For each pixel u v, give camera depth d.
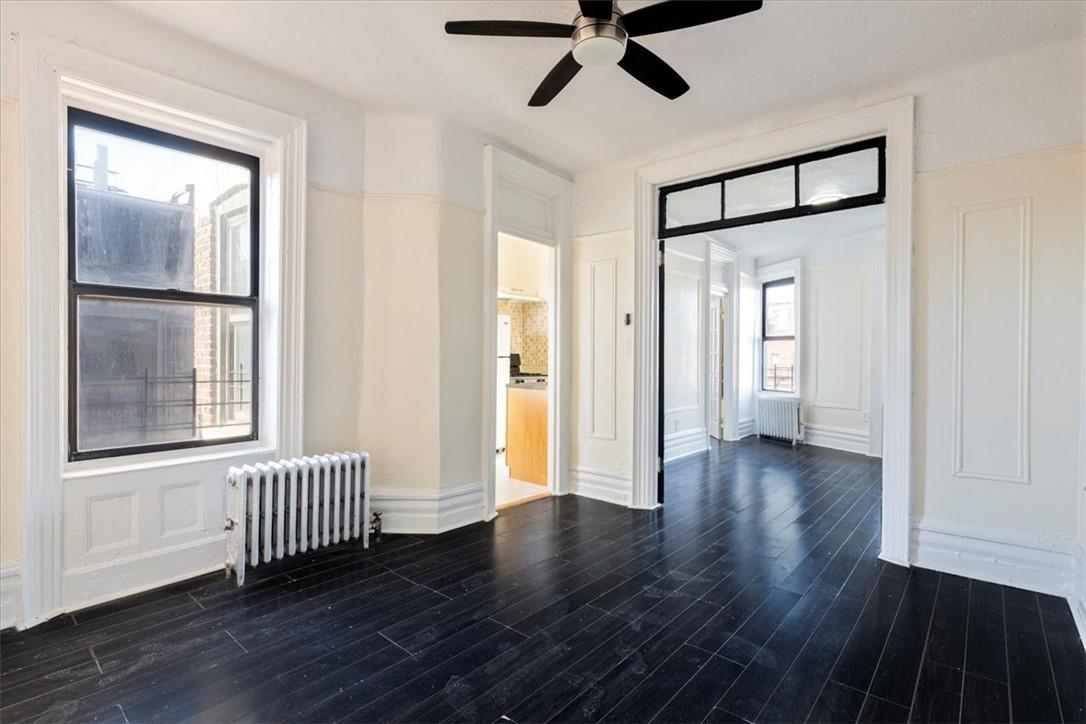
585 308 4.53
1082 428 2.57
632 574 2.88
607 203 4.39
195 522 2.78
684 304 6.10
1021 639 2.22
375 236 3.49
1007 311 2.76
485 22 2.11
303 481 2.98
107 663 2.01
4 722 1.68
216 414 2.96
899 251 3.01
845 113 3.22
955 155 2.88
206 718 1.72
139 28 2.52
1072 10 2.37
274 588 2.67
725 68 2.86
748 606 2.50
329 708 1.77
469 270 3.73
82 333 2.52
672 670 1.99
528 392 5.02
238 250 3.03
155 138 2.71
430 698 1.82
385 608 2.47
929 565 2.95
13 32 2.21
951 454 2.90
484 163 3.81
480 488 3.83
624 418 4.27
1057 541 2.64
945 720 1.73
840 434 6.50
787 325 7.42
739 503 4.24
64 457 2.40
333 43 2.71
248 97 2.90
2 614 2.23
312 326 3.24
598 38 2.06
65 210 2.40
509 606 2.50
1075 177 2.60
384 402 3.51
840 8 2.36
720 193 3.90
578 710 1.77
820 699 1.83
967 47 2.66
